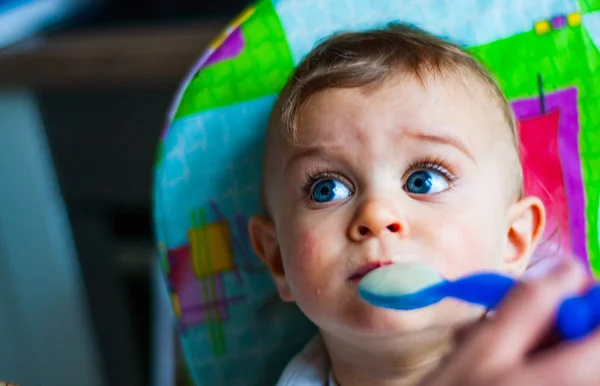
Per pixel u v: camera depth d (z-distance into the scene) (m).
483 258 0.55
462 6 0.68
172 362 0.93
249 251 0.71
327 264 0.53
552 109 0.67
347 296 0.52
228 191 0.70
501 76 0.67
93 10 0.94
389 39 0.61
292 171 0.58
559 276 0.34
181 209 0.70
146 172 0.89
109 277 1.00
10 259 0.99
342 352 0.61
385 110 0.55
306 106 0.57
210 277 0.71
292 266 0.56
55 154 0.90
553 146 0.67
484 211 0.55
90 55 0.80
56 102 0.87
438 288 0.43
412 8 0.68
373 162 0.54
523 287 0.34
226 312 0.71
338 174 0.56
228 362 0.71
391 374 0.58
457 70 0.59
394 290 0.44
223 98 0.69
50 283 1.00
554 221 0.67
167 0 0.95
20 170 0.92
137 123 0.86
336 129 0.55
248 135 0.69
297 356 0.68
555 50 0.67
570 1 0.67
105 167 0.90
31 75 0.83
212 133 0.69
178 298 0.71
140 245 1.00
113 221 0.98
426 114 0.55
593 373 0.31
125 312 1.04
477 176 0.56
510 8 0.67
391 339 0.53
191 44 0.80
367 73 0.57
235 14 0.89
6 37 0.86
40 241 0.97
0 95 0.86
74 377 1.08
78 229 0.96
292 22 0.68
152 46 0.81
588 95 0.66
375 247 0.51
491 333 0.33
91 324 1.04
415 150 0.54
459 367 0.33
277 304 0.71
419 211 0.53
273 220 0.64
